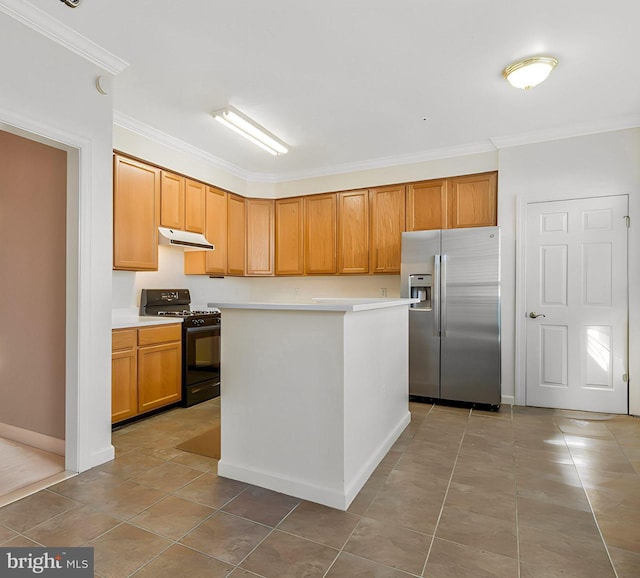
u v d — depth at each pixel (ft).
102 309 7.99
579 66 8.43
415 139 12.65
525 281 12.30
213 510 6.27
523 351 12.33
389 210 14.58
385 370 8.63
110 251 8.15
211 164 14.53
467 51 7.93
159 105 10.29
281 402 6.89
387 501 6.56
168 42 7.62
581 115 10.87
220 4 6.59
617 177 11.21
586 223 11.58
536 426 10.32
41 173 8.37
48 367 8.39
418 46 7.77
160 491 6.87
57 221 8.15
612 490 6.91
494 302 11.87
